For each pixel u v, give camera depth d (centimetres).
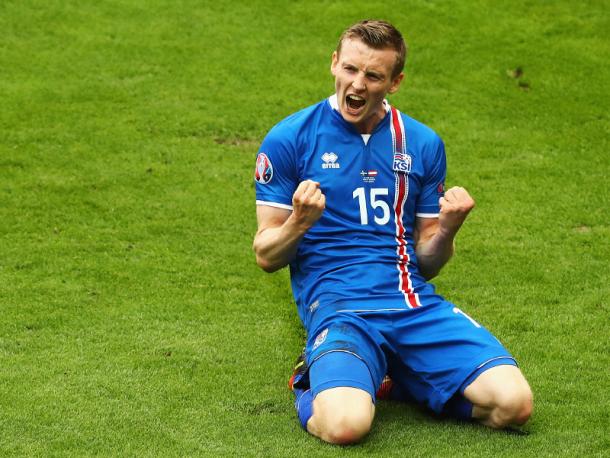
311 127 1775
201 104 3222
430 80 3425
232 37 3650
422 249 1791
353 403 1540
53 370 1802
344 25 3741
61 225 2505
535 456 1516
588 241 2492
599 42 3669
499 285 2258
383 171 1770
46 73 3356
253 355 1903
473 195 2748
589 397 1747
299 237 1670
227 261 2358
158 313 2081
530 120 3216
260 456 1506
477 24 3762
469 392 1606
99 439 1552
